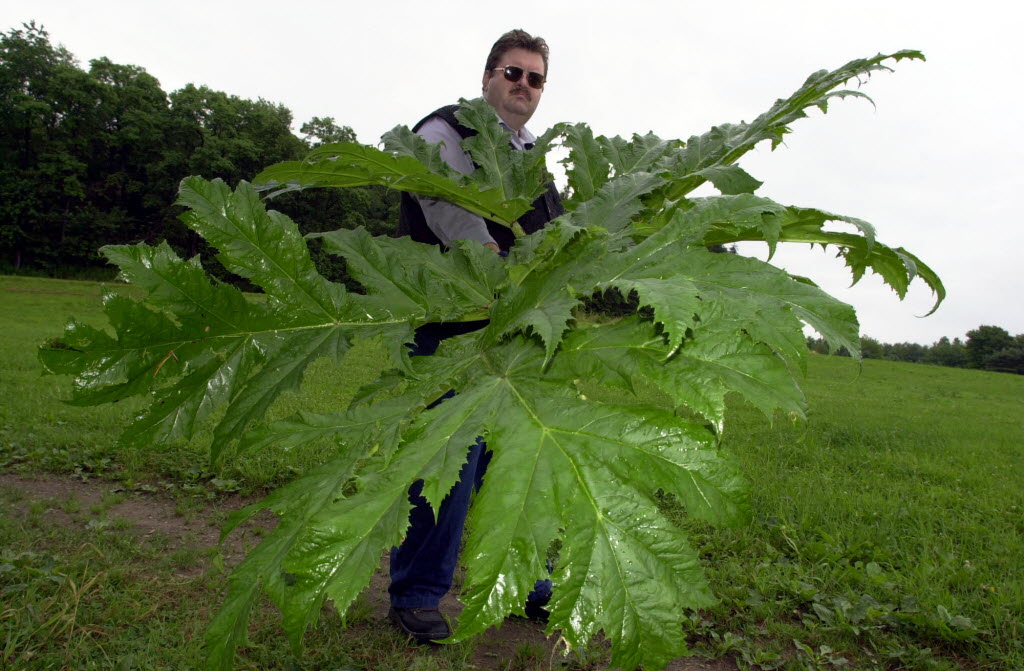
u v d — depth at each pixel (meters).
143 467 4.76
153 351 1.25
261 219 1.32
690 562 0.87
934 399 17.52
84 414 6.17
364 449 1.12
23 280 40.38
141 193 58.19
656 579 0.86
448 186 1.78
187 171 55.50
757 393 0.99
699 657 2.62
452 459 0.98
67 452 4.89
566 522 0.89
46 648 2.34
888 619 2.84
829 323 1.04
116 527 3.64
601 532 0.89
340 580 0.89
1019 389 25.03
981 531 4.13
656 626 0.84
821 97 1.54
